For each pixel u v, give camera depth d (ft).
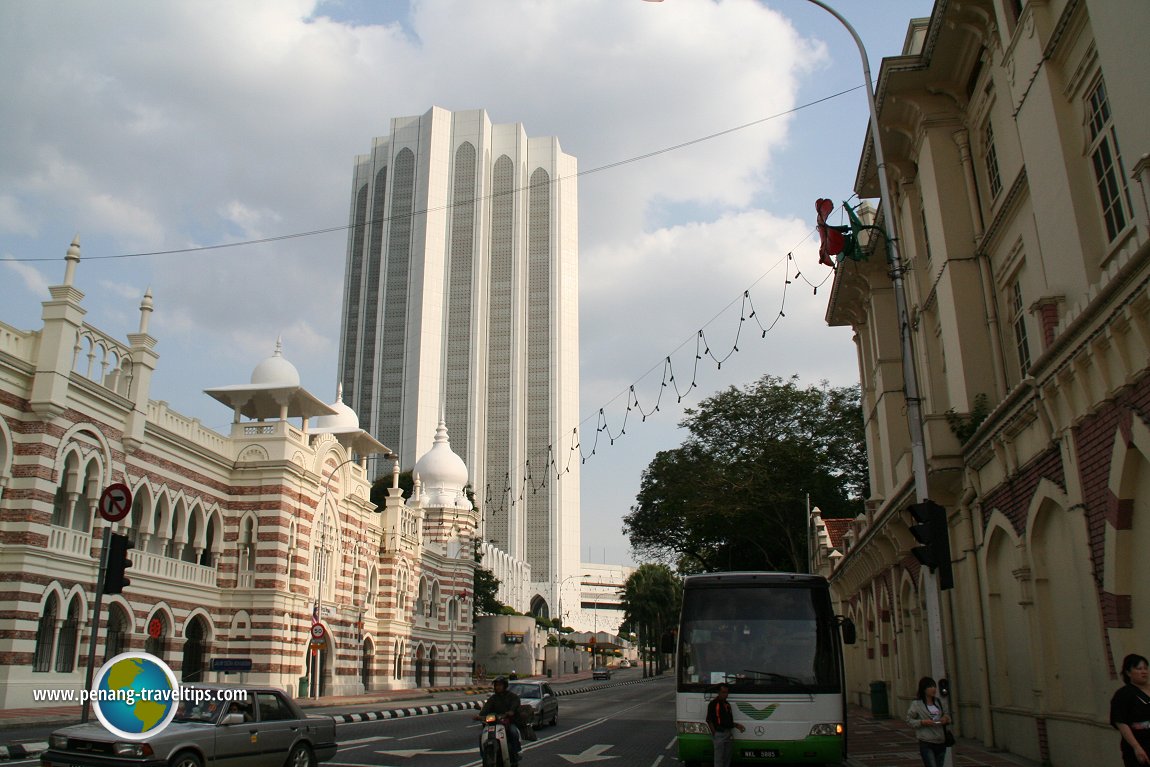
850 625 58.13
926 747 45.24
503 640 302.04
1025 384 52.80
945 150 78.38
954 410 74.49
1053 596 55.42
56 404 91.91
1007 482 60.90
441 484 248.93
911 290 90.79
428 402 438.81
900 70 77.25
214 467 129.39
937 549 46.39
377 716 109.40
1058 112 53.57
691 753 54.80
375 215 485.97
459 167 483.51
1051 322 52.42
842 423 172.14
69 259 94.94
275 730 46.70
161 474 115.03
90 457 99.30
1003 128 67.67
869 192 96.99
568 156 507.30
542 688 100.37
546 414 453.17
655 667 419.74
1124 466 42.78
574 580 465.88
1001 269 70.90
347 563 161.99
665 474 177.78
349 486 162.91
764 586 58.59
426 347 445.78
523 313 467.11
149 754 39.32
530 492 449.48
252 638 128.57
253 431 137.49
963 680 72.74
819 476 171.42
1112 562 43.98
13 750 57.52
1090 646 48.03
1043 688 55.62
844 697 56.39
